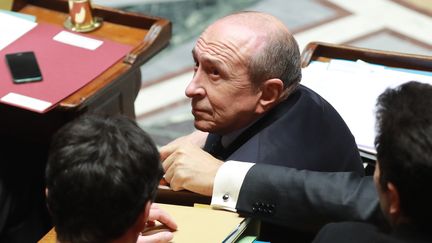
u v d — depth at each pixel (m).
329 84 7.78
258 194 5.88
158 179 4.39
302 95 6.59
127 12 8.95
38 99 7.70
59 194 4.12
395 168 4.19
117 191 4.09
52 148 4.26
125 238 4.27
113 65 8.30
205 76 6.29
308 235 6.21
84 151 4.14
